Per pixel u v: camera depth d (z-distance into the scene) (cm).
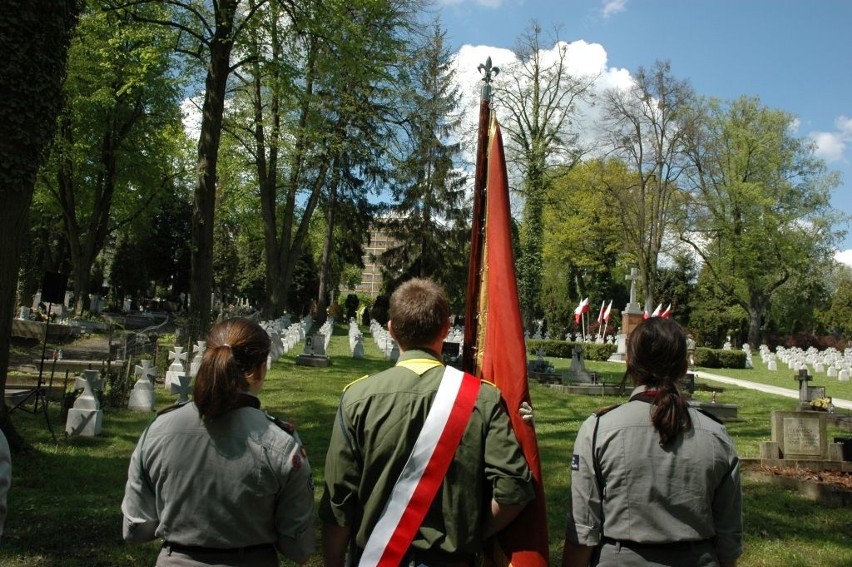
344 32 2086
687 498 247
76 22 855
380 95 2786
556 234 5112
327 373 1922
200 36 1927
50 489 709
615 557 250
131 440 984
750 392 2211
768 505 770
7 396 1163
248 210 4247
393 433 243
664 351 265
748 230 4628
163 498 248
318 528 619
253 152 2950
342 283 8188
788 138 4697
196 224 1916
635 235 4369
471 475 241
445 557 236
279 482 250
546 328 5412
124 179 3481
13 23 754
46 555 527
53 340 2506
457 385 250
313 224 4612
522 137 3975
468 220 4922
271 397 1437
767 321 6397
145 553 543
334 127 2797
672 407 253
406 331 269
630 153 4122
